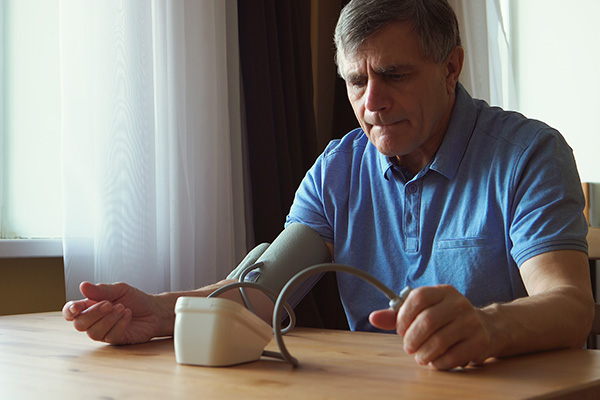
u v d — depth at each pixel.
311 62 2.28
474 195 1.16
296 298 1.23
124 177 1.66
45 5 1.79
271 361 0.76
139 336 0.94
